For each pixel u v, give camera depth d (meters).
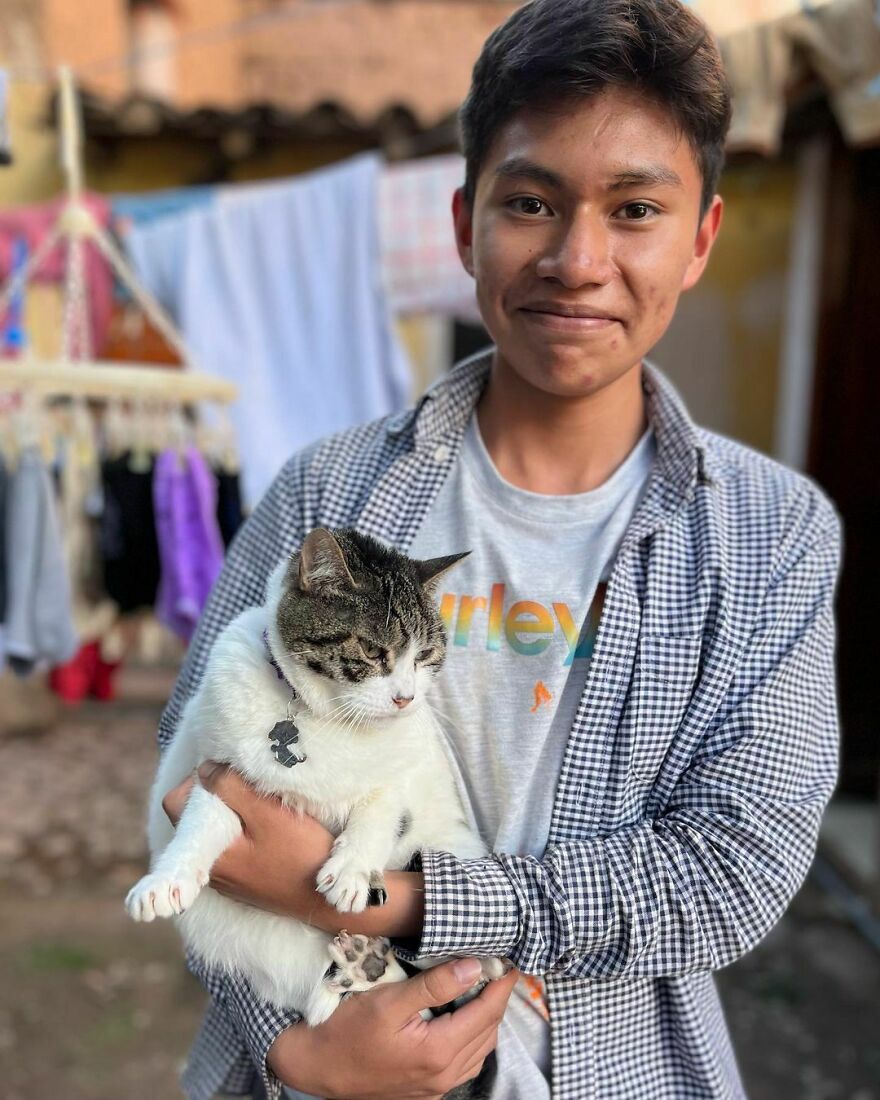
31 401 2.82
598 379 1.30
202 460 3.08
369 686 1.38
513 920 1.16
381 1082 1.19
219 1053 1.43
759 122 3.19
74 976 3.37
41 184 4.99
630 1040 1.30
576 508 1.38
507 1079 1.29
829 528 1.40
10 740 5.66
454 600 1.40
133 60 4.58
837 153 4.16
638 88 1.18
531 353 1.29
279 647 1.40
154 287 3.90
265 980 1.34
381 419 1.61
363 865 1.23
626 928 1.15
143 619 3.49
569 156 1.19
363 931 1.22
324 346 3.89
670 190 1.23
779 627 1.29
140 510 3.08
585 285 1.22
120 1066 2.94
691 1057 1.31
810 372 4.35
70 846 4.38
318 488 1.55
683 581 1.31
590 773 1.26
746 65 3.17
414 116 4.62
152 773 5.25
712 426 4.92
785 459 4.51
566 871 1.17
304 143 4.99
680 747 1.26
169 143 5.03
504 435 1.45
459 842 1.35
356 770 1.33
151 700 6.35
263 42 7.79
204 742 1.38
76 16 6.28
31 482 2.82
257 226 3.87
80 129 4.78
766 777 1.21
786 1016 3.17
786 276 4.71
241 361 3.87
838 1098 2.79
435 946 1.15
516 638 1.35
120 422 3.05
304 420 3.91
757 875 1.17
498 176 1.26
